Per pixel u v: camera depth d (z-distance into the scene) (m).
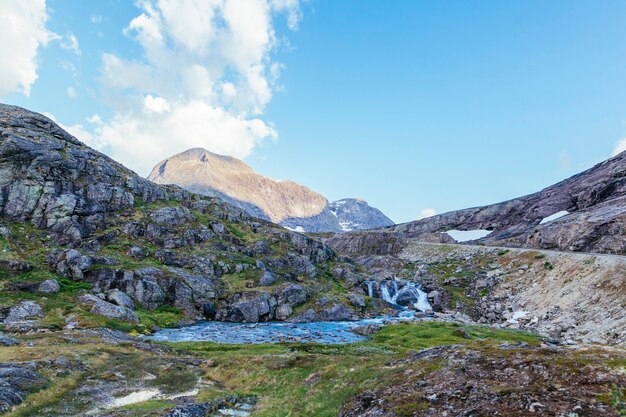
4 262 79.62
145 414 27.58
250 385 38.31
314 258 145.38
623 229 109.25
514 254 126.62
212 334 75.62
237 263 114.38
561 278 95.00
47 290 76.31
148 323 76.62
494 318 98.31
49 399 30.56
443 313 108.38
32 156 113.94
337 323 95.25
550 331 76.12
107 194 122.88
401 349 58.19
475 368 25.44
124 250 105.38
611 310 70.44
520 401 18.58
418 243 183.75
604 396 17.58
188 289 95.38
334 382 33.59
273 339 72.81
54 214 106.06
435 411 19.92
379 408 22.56
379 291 128.50
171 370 42.69
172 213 129.75
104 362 42.53
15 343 46.97
